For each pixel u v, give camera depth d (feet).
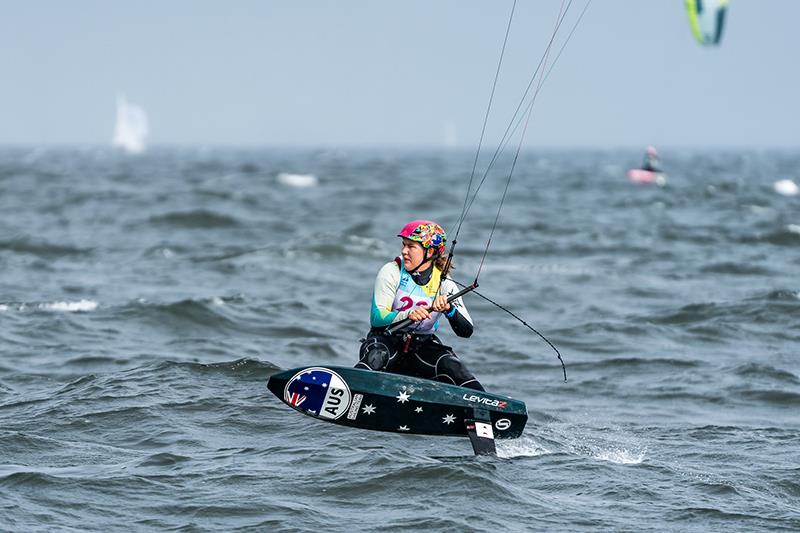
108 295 217.15
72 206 488.85
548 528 78.02
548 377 147.54
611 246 340.39
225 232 373.40
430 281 98.58
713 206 538.06
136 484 86.07
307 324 185.16
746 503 85.92
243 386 122.42
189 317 181.47
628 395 135.44
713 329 187.21
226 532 75.66
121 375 126.72
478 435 93.86
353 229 382.83
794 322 195.00
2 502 80.33
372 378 94.99
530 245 341.62
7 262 273.54
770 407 128.88
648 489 89.25
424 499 83.41
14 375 134.10
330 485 86.48
